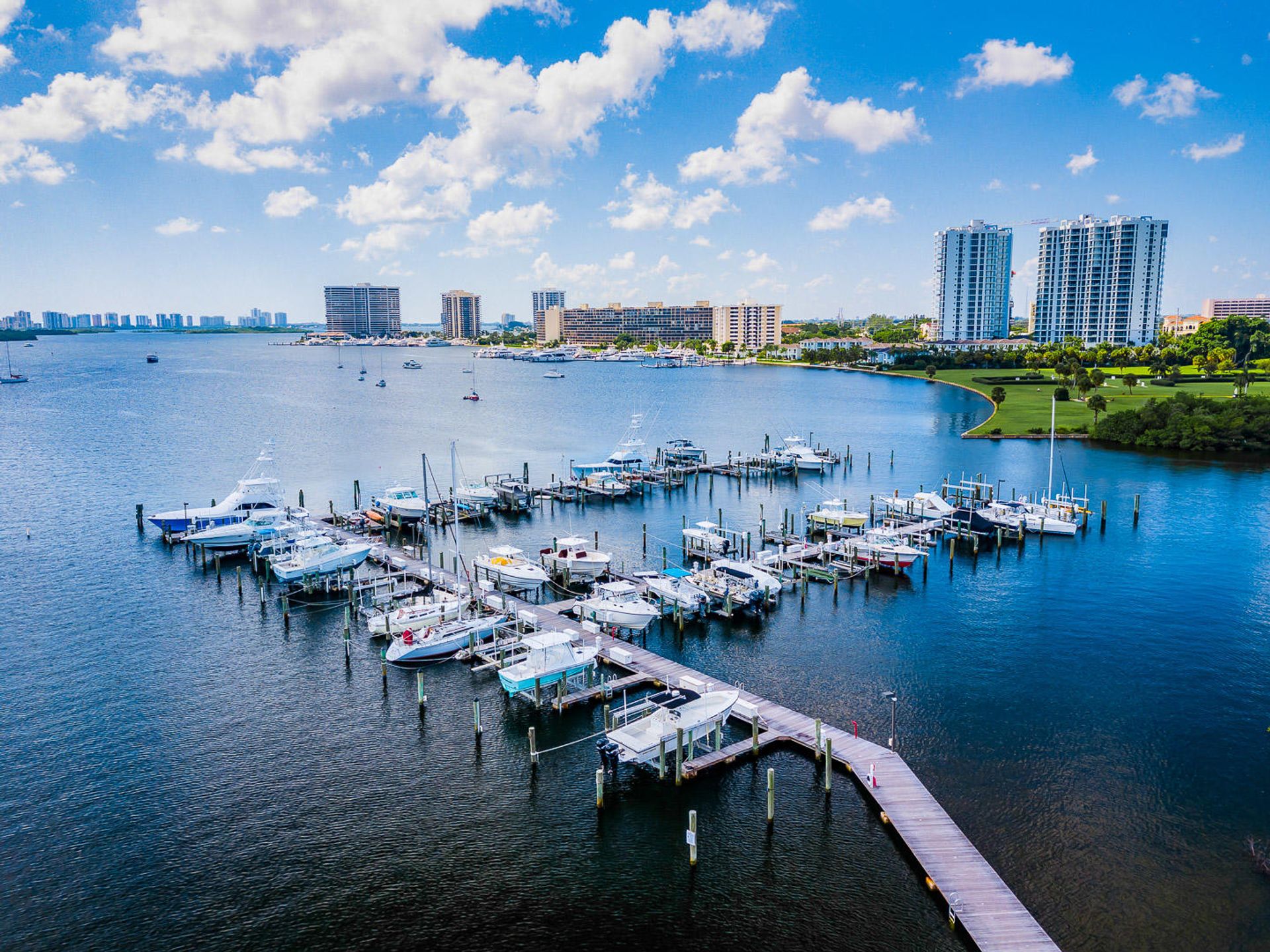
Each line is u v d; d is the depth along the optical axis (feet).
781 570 249.14
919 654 193.26
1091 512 330.95
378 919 111.65
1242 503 341.62
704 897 114.93
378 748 152.25
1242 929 107.14
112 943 107.34
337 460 455.22
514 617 207.92
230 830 129.08
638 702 168.55
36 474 403.13
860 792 137.49
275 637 202.39
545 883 118.11
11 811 132.98
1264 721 161.38
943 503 315.78
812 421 635.25
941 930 108.17
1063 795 136.36
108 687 175.22
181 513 295.07
